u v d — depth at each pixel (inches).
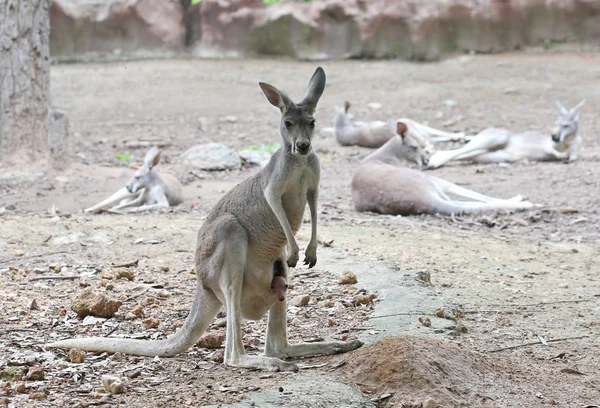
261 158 708.7
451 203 538.9
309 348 273.1
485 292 362.6
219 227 261.6
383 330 299.0
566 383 263.3
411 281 358.3
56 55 1178.6
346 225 504.4
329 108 946.7
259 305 272.4
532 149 711.1
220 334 289.6
